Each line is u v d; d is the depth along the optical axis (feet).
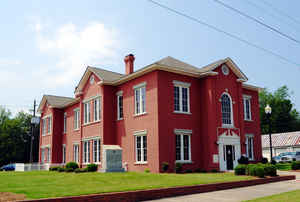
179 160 79.66
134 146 85.46
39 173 79.92
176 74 83.20
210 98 83.92
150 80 81.51
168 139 77.97
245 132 99.25
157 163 75.51
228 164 84.48
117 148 75.61
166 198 44.01
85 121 107.65
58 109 136.36
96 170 80.59
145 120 81.71
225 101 88.74
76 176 60.80
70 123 126.52
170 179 56.49
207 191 50.26
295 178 70.28
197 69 91.25
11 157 196.54
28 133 212.23
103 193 40.24
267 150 183.01
